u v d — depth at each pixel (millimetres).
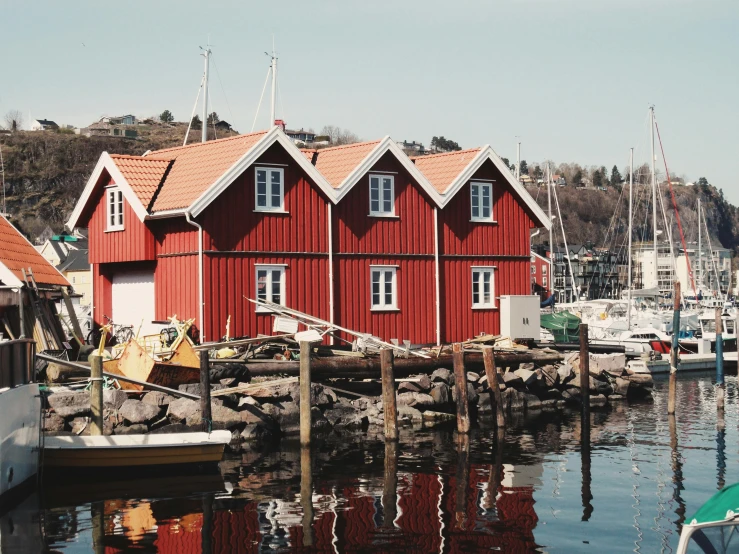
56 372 27359
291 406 28266
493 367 30438
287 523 18484
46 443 22016
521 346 37031
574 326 51531
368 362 30516
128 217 35094
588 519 19000
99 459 22016
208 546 17016
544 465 24344
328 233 35312
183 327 30000
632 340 58375
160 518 18766
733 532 11430
